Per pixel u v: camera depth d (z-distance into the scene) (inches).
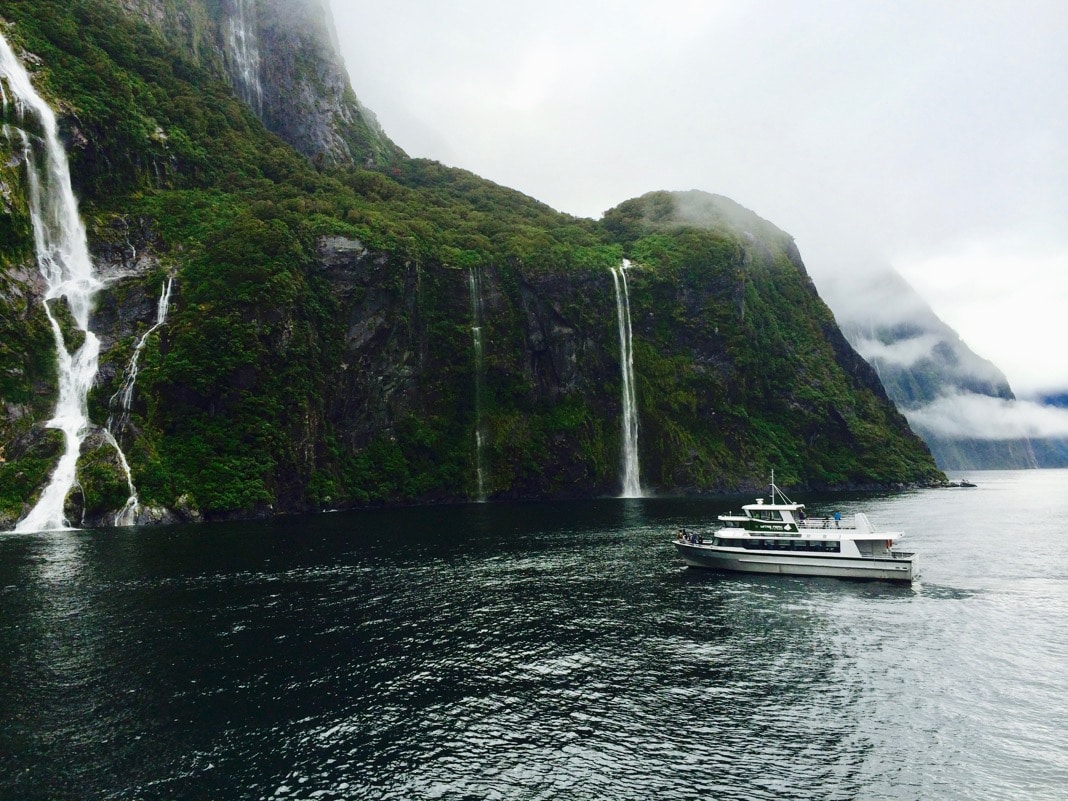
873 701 917.2
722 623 1284.4
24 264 2903.5
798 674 1016.9
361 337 3693.4
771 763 746.2
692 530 2527.1
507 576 1668.3
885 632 1232.2
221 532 2320.4
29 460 2463.1
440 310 4202.8
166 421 2856.8
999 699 927.7
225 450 2901.1
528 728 824.9
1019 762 755.4
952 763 750.5
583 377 4571.9
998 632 1234.0
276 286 3233.3
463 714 861.8
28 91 3189.0
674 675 1007.6
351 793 677.3
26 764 725.3
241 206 3909.9
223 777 704.4
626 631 1227.2
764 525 1843.0
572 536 2359.7
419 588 1519.4
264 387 3095.5
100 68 3732.8
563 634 1202.0
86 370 2849.4
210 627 1196.5
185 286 3211.1
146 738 784.9
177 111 4284.0
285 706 877.8
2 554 1833.2
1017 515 3339.1
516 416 4333.2
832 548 1720.0
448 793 677.9
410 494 3720.5
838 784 704.4
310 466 3233.3
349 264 3695.9
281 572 1656.0
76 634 1144.8
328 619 1262.3
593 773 720.3
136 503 2544.3
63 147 3257.9
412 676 988.6
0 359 2588.6
